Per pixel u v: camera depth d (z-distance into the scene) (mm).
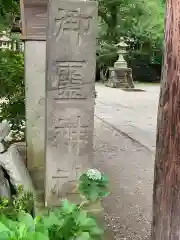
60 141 3164
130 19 13297
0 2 4508
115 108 10992
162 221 1715
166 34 1616
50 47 2984
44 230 1172
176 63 1581
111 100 12672
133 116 9734
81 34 3006
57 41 2977
